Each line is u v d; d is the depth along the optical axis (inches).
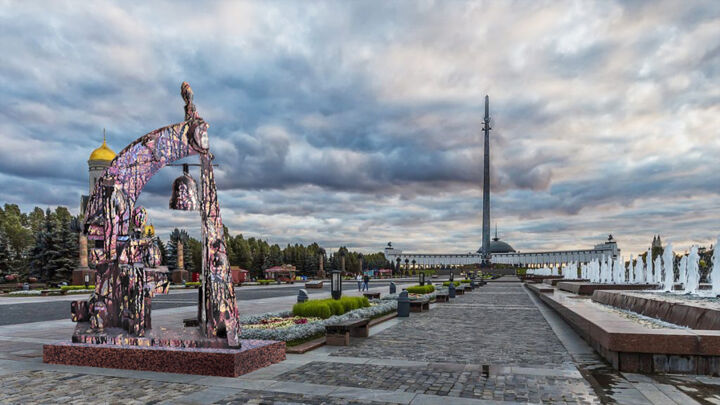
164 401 258.7
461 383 301.0
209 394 272.2
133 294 369.1
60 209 4574.3
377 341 484.1
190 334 361.4
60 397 268.5
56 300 1225.4
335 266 4323.3
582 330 479.5
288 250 4205.2
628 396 268.1
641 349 327.6
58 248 2237.9
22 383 300.4
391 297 930.7
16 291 1679.4
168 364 329.1
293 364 360.2
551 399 263.4
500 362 371.6
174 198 365.4
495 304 998.4
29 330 581.9
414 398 264.8
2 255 2220.7
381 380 308.7
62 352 358.3
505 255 6510.8
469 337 512.1
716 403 252.7
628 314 599.8
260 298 1201.4
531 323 645.9
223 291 345.4
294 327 463.8
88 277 1777.8
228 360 316.2
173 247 3016.7
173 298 1236.5
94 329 373.7
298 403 254.4
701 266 1477.6
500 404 253.6
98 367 346.0
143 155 378.3
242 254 3705.7
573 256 5841.5
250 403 255.0
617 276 1644.9
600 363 365.1
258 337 438.0
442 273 5078.7
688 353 320.8
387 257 6722.4
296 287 2052.2
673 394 270.7
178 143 369.1
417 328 592.4
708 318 400.5
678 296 697.0
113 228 375.9
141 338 350.0
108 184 377.1
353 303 695.1
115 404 253.8
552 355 402.3
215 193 362.6
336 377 316.5
